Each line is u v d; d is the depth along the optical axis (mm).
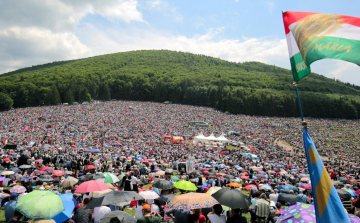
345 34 5914
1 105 142500
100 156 42844
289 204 18234
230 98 158625
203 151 56656
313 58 5914
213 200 10719
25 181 21281
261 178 31891
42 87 169500
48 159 36531
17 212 9078
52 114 106000
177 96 190250
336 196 6328
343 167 52031
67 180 19688
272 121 130625
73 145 51219
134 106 139625
